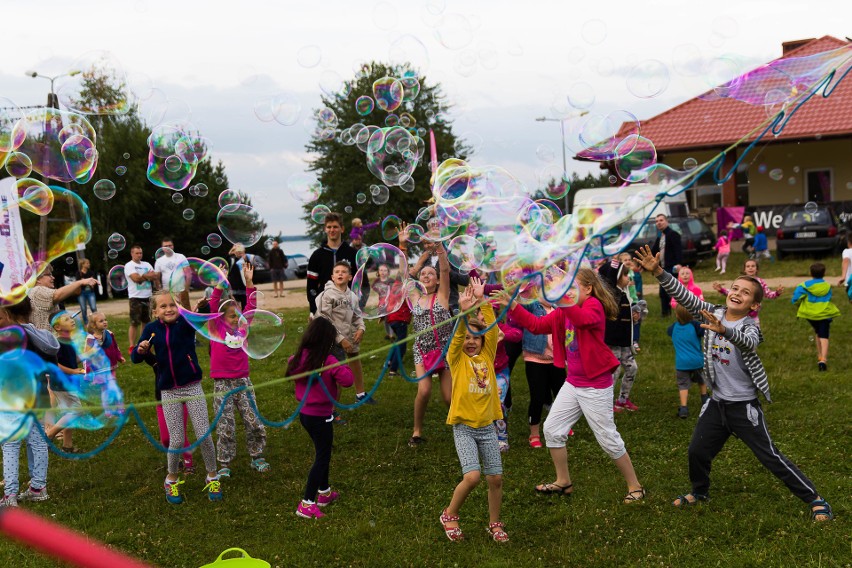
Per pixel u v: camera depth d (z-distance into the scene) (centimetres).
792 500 377
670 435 499
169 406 415
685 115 2002
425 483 431
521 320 407
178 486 441
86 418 337
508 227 430
